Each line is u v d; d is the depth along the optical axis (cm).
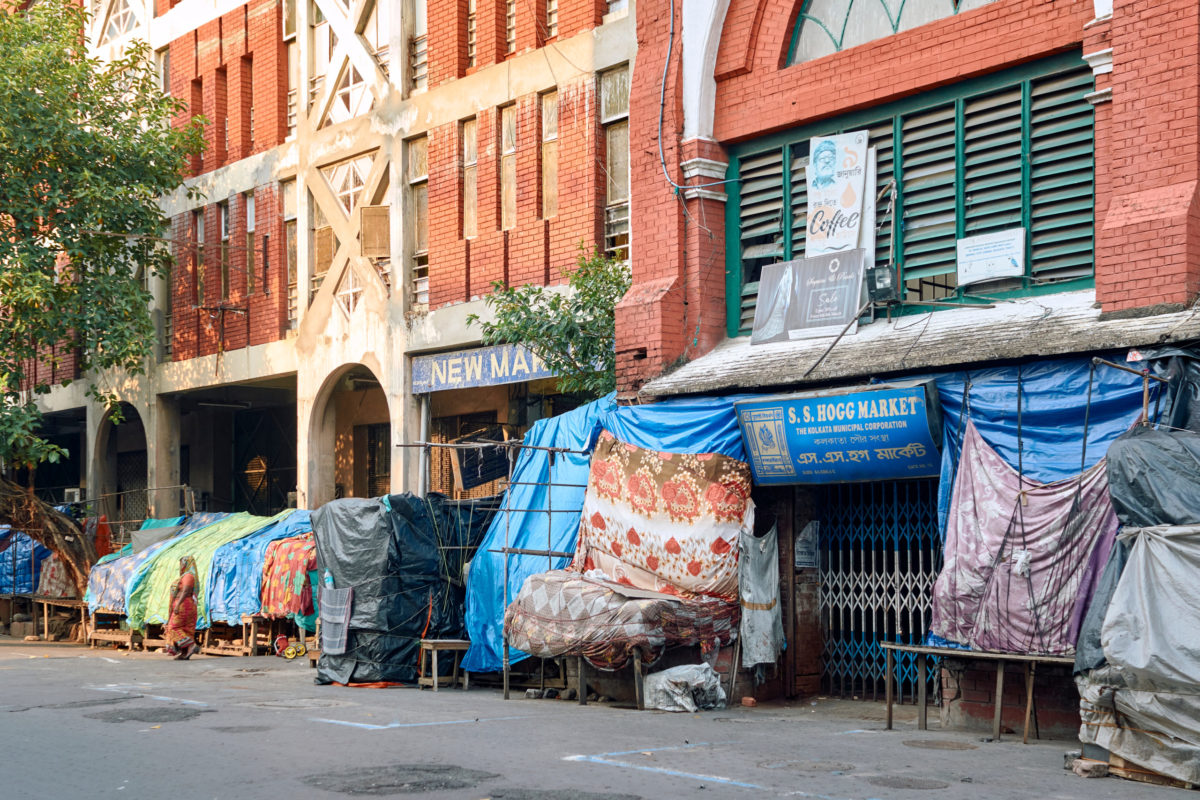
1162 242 991
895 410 1091
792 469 1202
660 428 1284
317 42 2152
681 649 1220
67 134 2039
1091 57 1066
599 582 1245
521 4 1797
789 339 1295
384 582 1407
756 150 1370
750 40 1357
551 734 995
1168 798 747
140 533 2061
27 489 2159
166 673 1542
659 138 1405
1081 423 1005
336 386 2141
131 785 770
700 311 1371
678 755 892
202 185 2384
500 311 1578
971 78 1180
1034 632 982
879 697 1263
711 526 1228
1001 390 1052
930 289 1232
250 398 2533
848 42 1292
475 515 1512
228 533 1920
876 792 756
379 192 1997
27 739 961
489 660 1372
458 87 1869
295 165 2162
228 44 2341
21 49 2039
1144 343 962
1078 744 970
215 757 870
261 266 2242
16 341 2103
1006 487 1022
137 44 2244
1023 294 1140
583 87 1684
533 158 1755
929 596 1202
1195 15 998
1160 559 806
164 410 2459
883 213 1259
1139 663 796
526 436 1477
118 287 2138
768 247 1359
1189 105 998
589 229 1666
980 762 877
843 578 1295
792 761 872
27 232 2088
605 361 1520
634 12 1628
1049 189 1123
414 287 1947
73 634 2180
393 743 937
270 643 1798
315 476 2078
